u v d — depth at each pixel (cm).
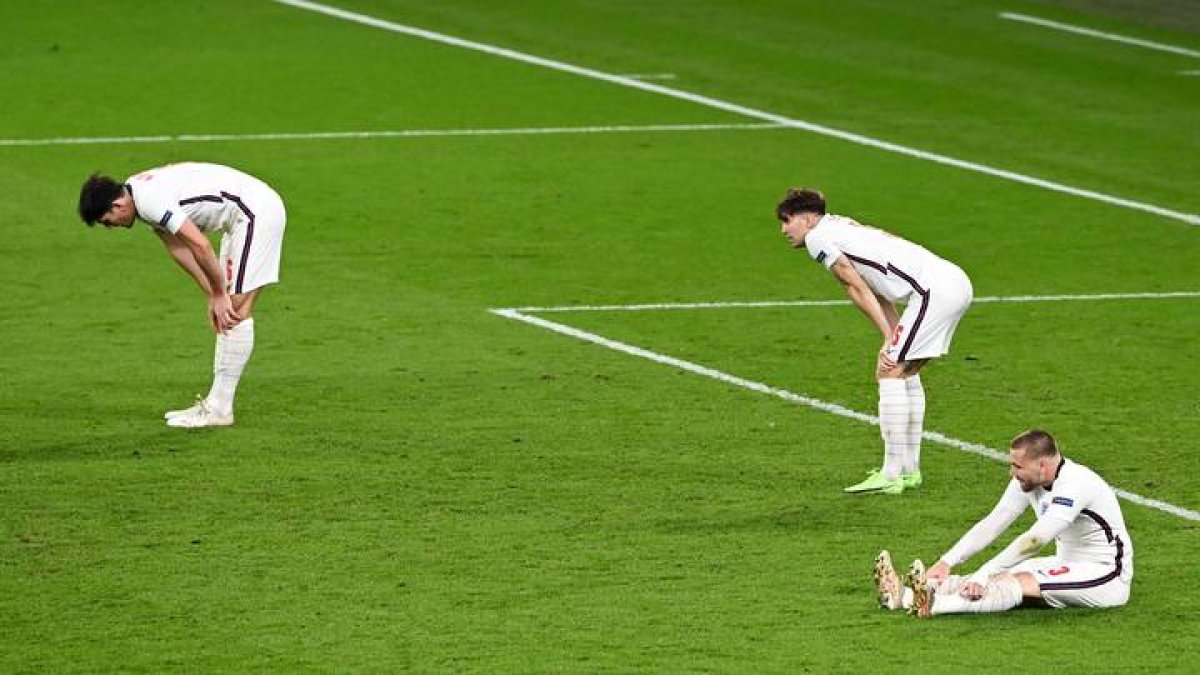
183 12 10744
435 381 5531
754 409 5334
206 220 5047
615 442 5031
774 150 8469
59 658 3709
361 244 6994
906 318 4616
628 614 3934
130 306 6231
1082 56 10325
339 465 4828
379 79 9506
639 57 10081
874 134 8756
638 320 6184
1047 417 5306
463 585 4081
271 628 3853
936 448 5044
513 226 7275
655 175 8038
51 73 9394
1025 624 3900
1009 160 8388
